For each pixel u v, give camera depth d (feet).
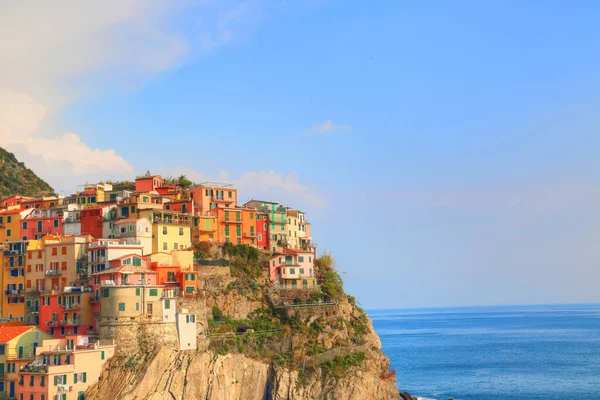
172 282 514.27
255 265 592.19
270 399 516.73
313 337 554.46
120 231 548.72
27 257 554.87
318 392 522.47
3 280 561.43
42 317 514.68
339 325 575.38
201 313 516.32
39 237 597.93
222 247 584.40
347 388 523.70
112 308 481.05
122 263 501.97
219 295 543.39
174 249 543.39
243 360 515.09
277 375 519.60
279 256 600.39
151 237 545.85
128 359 472.85
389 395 558.56
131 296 483.51
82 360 455.22
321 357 540.52
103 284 489.67
